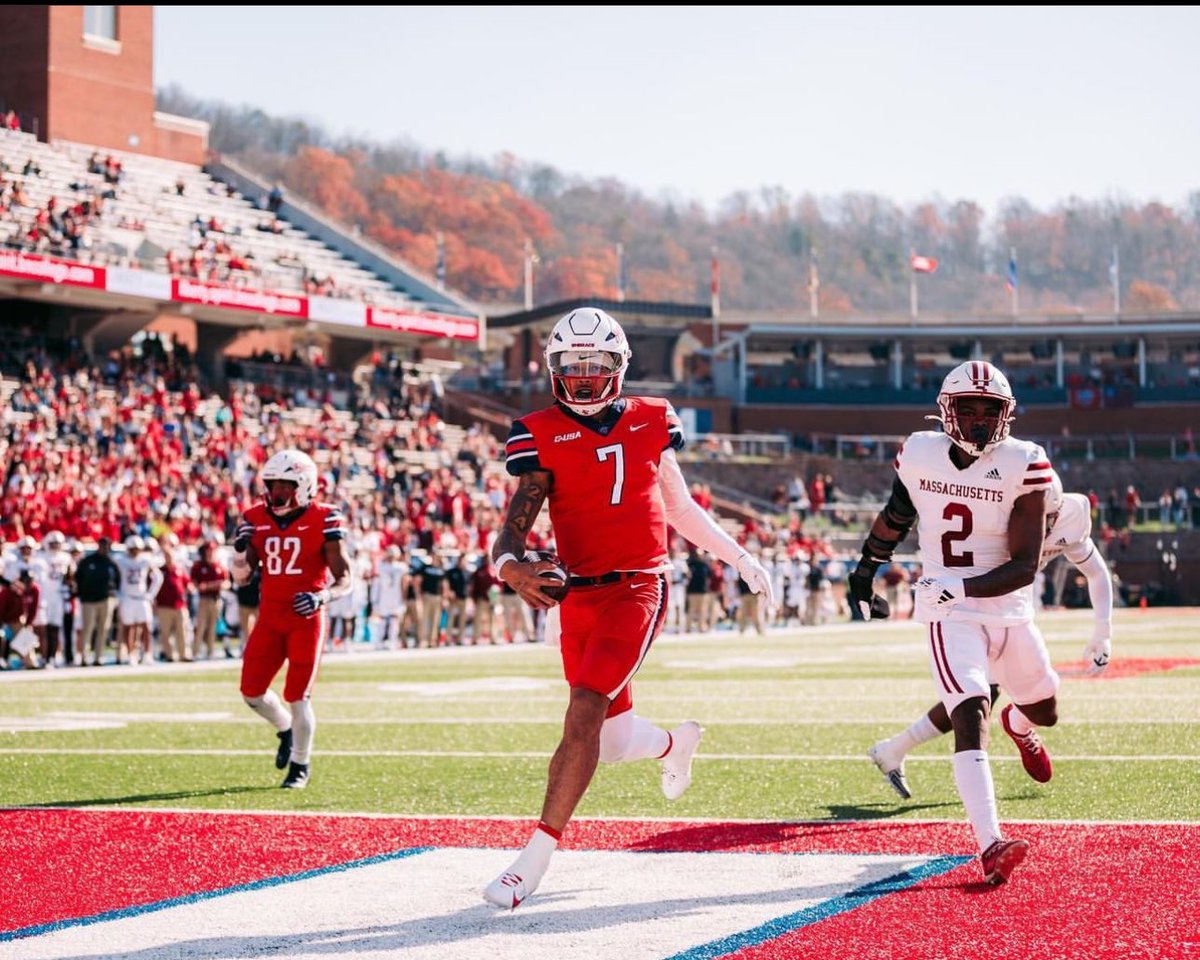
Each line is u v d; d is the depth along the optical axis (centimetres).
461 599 4338
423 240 18725
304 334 7012
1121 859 912
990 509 968
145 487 4494
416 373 7175
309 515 1367
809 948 724
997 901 812
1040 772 1123
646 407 940
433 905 840
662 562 923
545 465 905
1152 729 1622
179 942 761
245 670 1359
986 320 9675
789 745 1565
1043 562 1131
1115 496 8050
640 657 892
